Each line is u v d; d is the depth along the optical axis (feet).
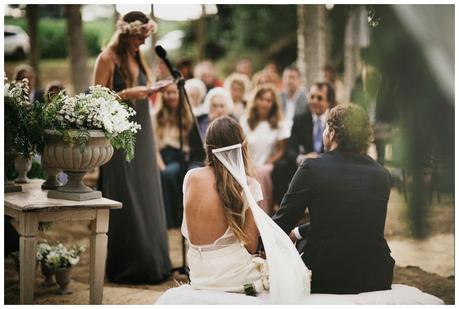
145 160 13.98
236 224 9.30
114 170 13.66
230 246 9.43
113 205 10.63
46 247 13.05
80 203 10.46
